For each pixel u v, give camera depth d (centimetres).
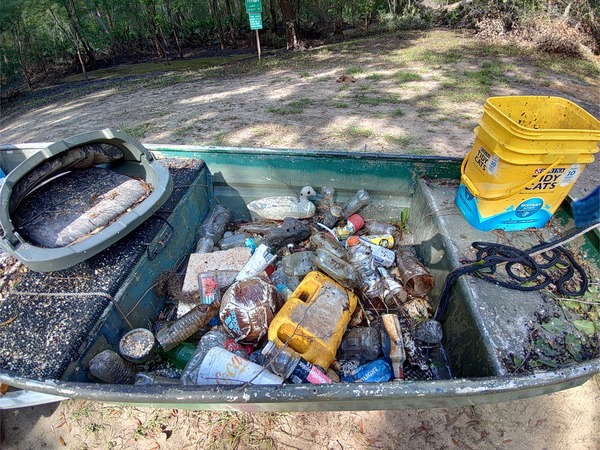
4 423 233
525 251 234
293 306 216
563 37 1045
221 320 223
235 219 364
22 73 1430
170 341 226
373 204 338
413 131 562
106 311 201
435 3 1622
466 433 220
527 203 241
